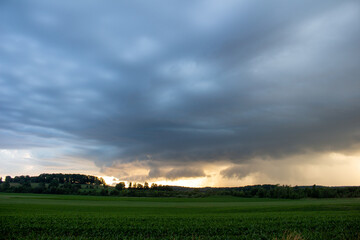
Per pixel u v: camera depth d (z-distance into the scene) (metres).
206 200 122.81
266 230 28.50
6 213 47.81
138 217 41.62
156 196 161.38
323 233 25.97
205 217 42.00
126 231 28.61
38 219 36.97
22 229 28.91
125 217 41.56
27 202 86.75
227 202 105.81
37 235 26.17
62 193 177.12
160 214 49.78
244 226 30.97
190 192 174.25
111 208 68.81
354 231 26.80
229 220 37.47
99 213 51.41
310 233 25.70
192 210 62.19
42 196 135.25
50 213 49.22
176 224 32.94
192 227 30.31
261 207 67.94
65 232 28.08
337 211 50.81
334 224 31.33
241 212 55.53
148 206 78.25
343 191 154.75
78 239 23.91
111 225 32.12
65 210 59.84
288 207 64.44
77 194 174.50
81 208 67.06
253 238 24.20
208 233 27.33
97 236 26.23
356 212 47.97
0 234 26.39
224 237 24.70
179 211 59.34
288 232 27.02
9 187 184.25
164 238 24.36
